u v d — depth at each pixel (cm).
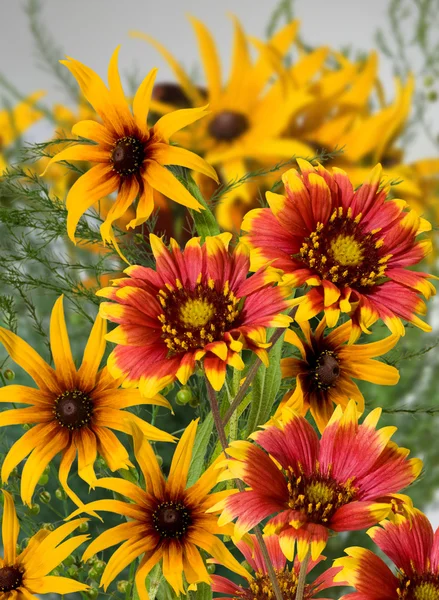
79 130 60
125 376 54
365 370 61
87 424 58
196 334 54
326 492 53
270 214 56
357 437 54
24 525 67
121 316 54
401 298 56
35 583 58
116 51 60
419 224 56
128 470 59
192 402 61
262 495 52
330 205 56
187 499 57
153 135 59
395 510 52
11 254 64
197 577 55
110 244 62
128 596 59
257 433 54
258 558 61
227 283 55
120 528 56
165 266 56
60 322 59
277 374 58
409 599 54
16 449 58
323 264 55
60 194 68
